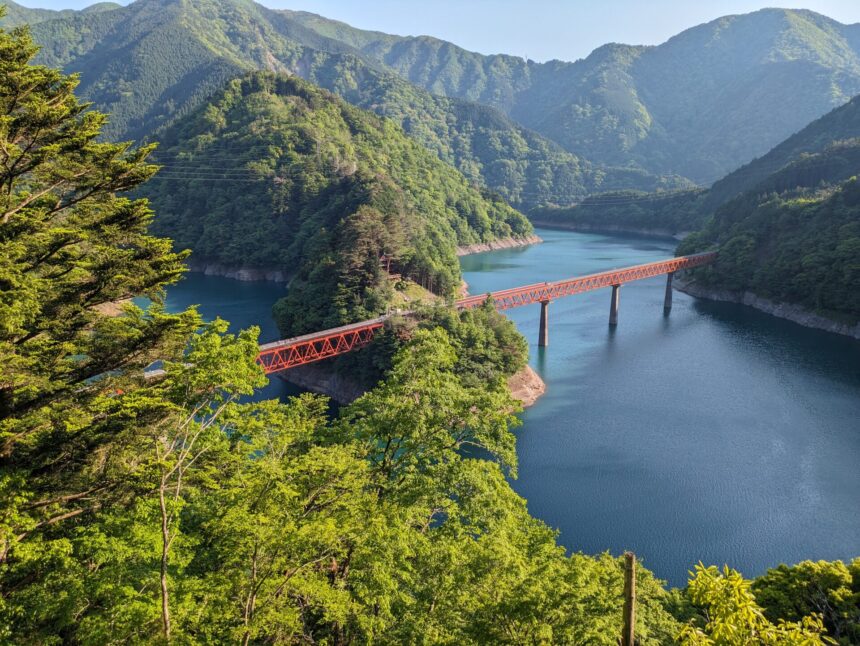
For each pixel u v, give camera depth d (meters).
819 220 188.00
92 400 27.97
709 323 164.50
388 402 37.22
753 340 146.50
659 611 31.12
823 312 158.75
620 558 33.16
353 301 123.25
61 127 30.05
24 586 24.97
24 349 27.14
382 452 37.41
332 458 28.64
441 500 34.19
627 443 89.69
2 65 26.84
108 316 31.08
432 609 26.39
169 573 24.72
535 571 24.44
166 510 25.91
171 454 28.53
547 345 143.12
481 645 23.44
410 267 156.38
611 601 25.31
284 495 26.44
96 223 31.12
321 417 42.25
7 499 23.62
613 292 165.50
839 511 71.88
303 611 30.42
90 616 22.41
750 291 189.00
